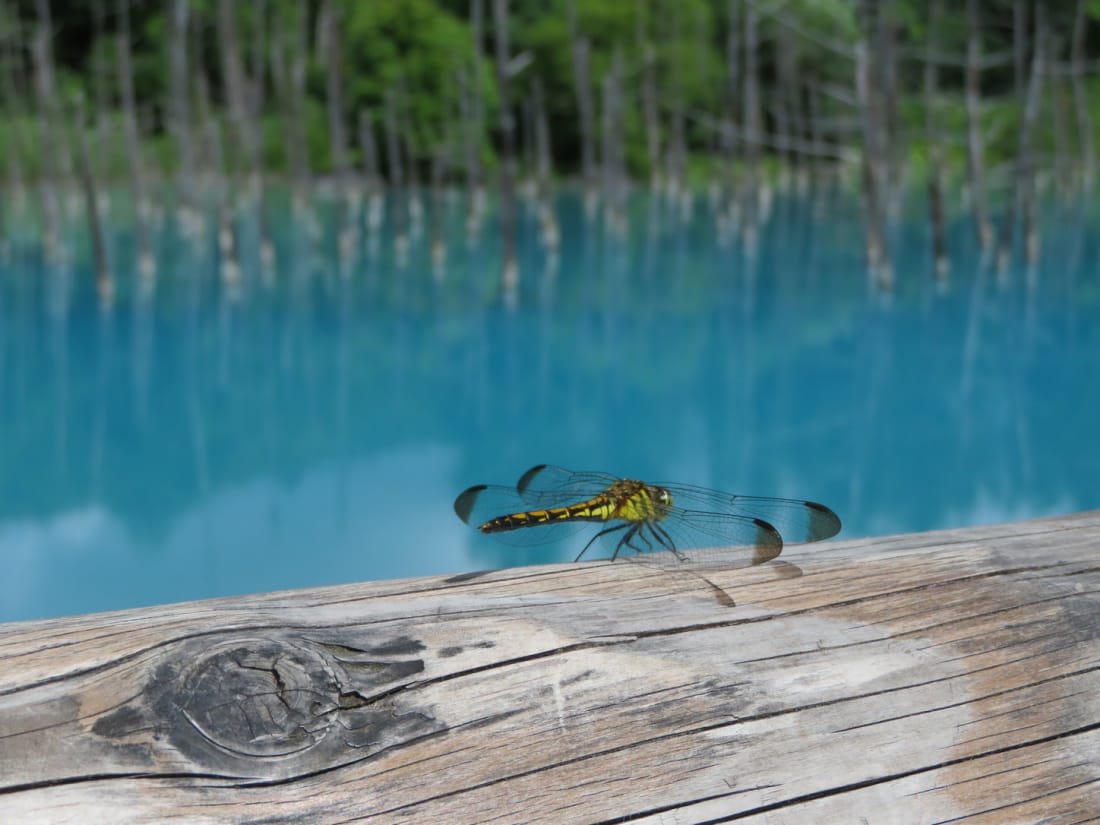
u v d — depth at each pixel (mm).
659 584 1256
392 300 12359
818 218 19938
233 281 13289
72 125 24109
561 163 27891
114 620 1114
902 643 1223
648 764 1092
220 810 986
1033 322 11031
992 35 26906
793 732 1136
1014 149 26719
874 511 6418
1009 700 1195
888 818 1111
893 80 14672
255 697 1030
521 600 1203
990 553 1352
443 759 1057
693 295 12617
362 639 1107
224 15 19641
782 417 8320
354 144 25750
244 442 7867
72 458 7531
